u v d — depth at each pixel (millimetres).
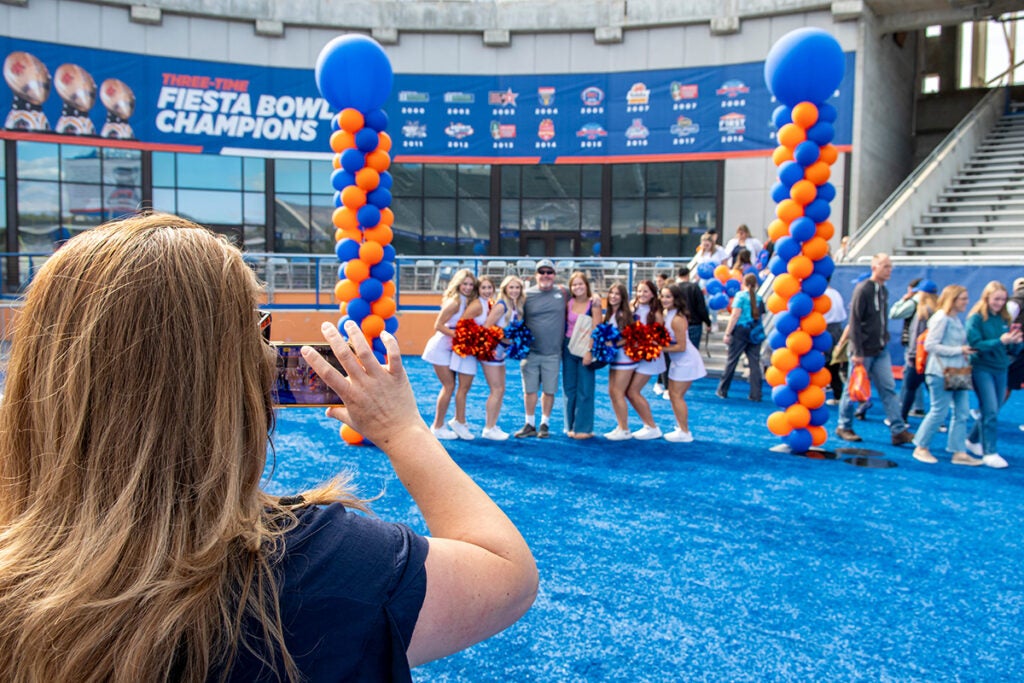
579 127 20625
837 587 3914
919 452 6938
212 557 708
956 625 3500
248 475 787
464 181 21828
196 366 747
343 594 761
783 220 6863
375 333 6969
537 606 3645
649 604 3682
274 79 20344
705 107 19891
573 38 20547
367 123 7016
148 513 718
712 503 5441
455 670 3039
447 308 7551
